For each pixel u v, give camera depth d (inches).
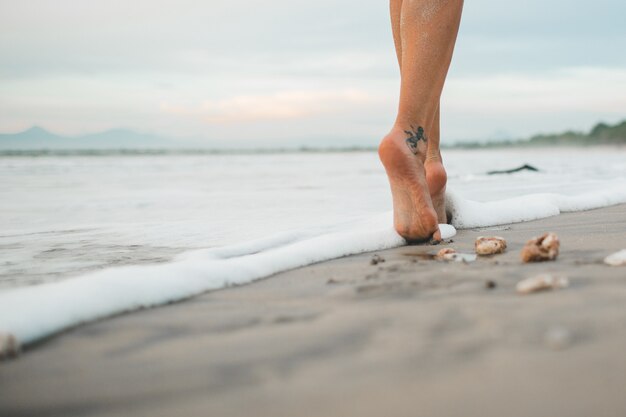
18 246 105.4
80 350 44.9
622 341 38.8
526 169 363.3
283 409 32.3
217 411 32.7
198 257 89.1
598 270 62.3
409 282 61.9
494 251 81.1
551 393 32.1
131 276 61.0
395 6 104.0
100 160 927.7
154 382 37.6
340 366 38.0
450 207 119.7
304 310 53.5
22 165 667.4
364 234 92.8
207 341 45.4
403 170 89.6
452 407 31.2
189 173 460.8
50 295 53.9
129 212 168.2
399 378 35.3
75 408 34.6
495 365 36.2
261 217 144.6
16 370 41.1
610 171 351.6
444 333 42.9
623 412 29.8
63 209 180.7
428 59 86.7
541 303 48.6
